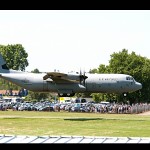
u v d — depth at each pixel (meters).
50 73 90.62
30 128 67.69
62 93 94.81
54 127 69.56
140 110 125.12
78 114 104.50
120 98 172.88
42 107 121.12
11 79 96.38
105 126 71.94
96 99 179.50
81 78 93.88
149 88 176.25
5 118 86.81
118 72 177.88
